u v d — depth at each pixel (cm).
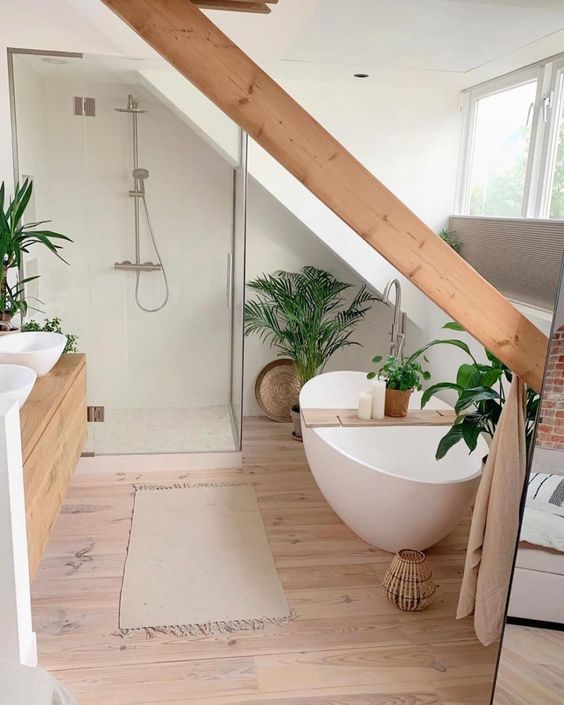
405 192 410
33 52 328
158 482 365
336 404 389
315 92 389
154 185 366
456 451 328
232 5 200
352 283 478
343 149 198
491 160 377
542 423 193
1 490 182
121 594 261
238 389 382
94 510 329
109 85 348
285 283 468
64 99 344
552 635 190
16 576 191
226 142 364
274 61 337
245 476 377
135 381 381
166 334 382
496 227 349
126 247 369
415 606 254
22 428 214
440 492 265
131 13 184
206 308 384
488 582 228
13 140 333
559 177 310
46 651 228
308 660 228
